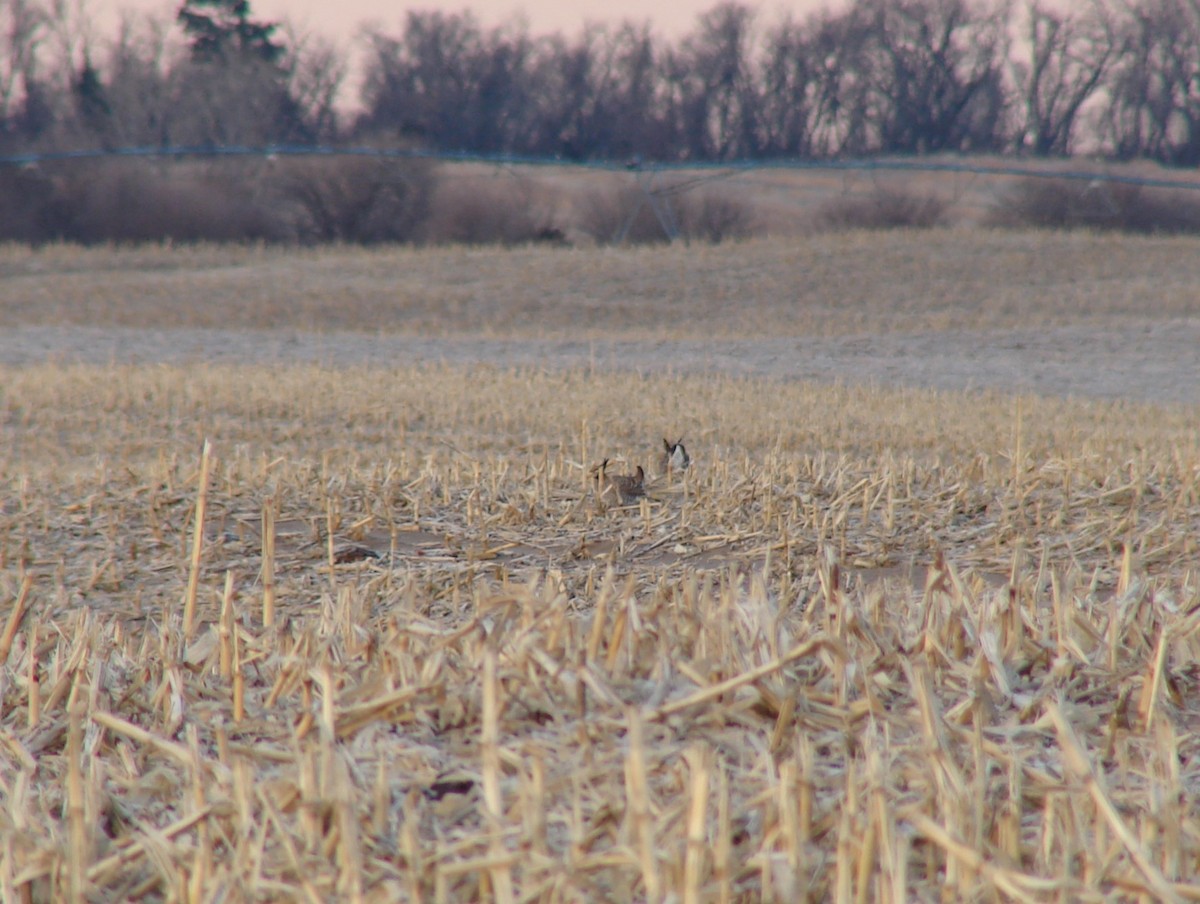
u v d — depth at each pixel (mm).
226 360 113312
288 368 101312
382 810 11234
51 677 15898
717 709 13039
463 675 14297
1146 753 13281
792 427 68812
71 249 184500
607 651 15133
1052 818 11352
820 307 153500
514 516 35750
